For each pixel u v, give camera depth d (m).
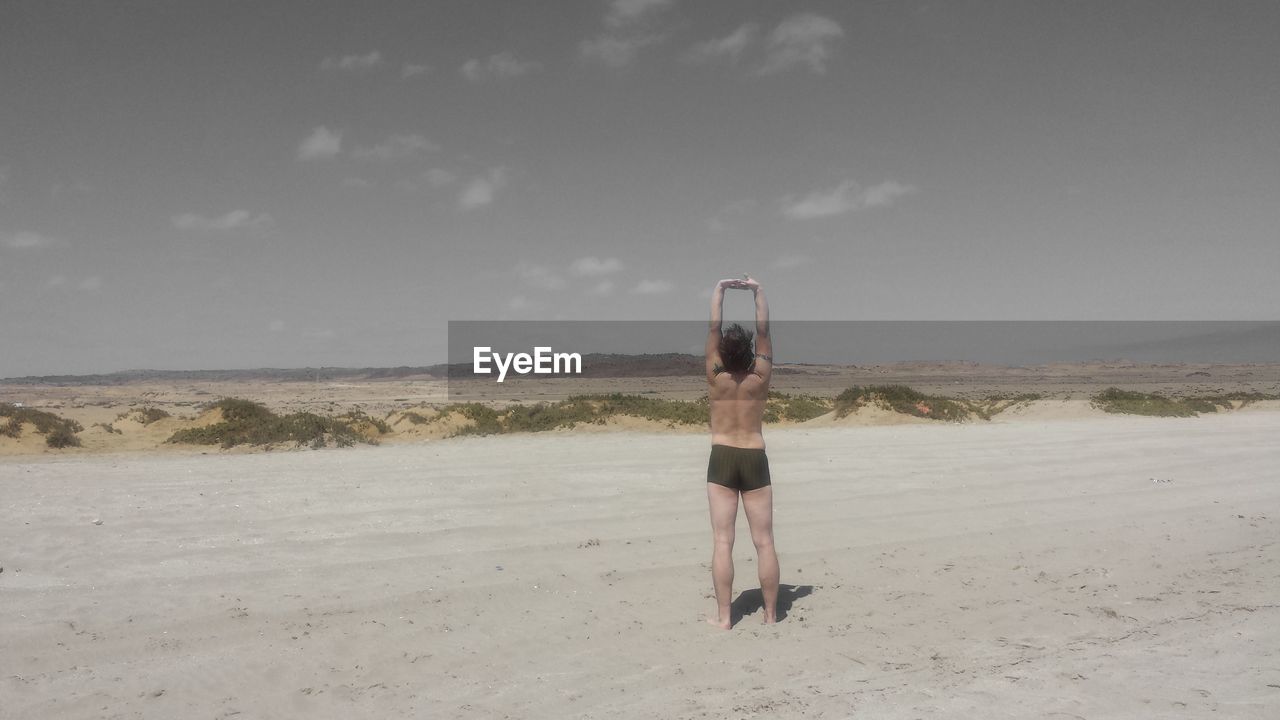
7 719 4.45
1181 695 4.27
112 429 25.50
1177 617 5.93
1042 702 4.25
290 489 12.72
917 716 4.12
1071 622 5.91
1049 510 10.58
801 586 7.12
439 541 8.85
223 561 7.97
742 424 6.11
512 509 10.80
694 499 11.60
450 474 14.52
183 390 107.38
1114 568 7.54
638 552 8.35
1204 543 8.53
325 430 22.66
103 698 4.74
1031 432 23.69
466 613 6.35
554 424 26.69
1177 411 31.70
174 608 6.45
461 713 4.47
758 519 6.11
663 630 5.94
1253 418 29.67
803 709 4.32
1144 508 10.66
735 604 6.60
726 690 4.71
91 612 6.35
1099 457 16.64
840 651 5.40
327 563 7.89
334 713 4.53
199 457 19.45
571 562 7.94
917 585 7.09
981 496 11.75
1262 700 4.16
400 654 5.45
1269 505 10.80
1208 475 13.77
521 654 5.45
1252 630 5.49
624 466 15.70
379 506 11.05
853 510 10.68
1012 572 7.47
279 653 5.47
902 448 18.98
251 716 4.50
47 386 135.00
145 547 8.57
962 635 5.67
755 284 6.27
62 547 8.57
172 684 4.95
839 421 29.08
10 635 5.82
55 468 16.52
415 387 103.62
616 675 5.04
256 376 183.38
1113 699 4.25
